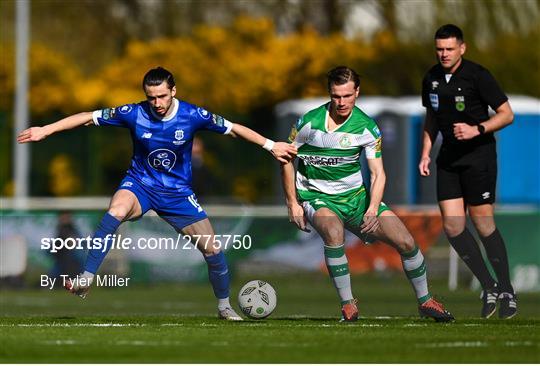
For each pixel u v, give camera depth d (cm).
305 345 2980
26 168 8850
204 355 2820
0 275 5597
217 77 10831
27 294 5591
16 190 8800
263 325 3506
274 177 9356
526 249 6072
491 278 4022
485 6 10938
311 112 3675
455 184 3978
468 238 4000
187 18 11831
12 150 9950
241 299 3738
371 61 10925
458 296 4734
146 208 3641
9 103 10631
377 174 3666
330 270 3709
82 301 5422
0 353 2847
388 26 11250
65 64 10788
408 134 7988
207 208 6178
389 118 8006
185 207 3675
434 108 3900
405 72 10925
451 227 3988
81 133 9694
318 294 5594
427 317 3828
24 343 2997
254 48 11000
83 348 2922
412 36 11056
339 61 10881
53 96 10544
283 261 5762
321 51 10869
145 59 10788
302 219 3734
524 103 8156
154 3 11844
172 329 3347
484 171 3941
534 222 6075
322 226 3688
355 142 3644
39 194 9656
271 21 11081
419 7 11156
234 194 9412
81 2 11944
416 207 6362
